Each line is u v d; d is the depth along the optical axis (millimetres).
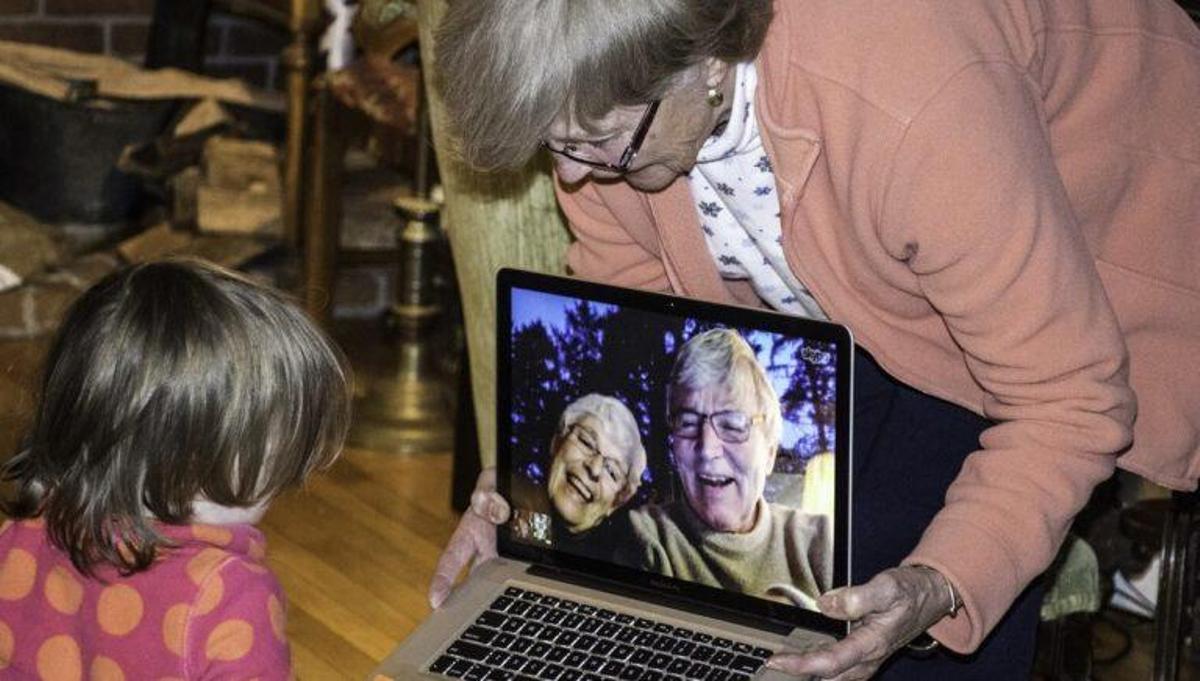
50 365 1507
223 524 1519
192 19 4156
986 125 1441
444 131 1710
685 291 1776
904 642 1521
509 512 1726
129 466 1456
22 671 1527
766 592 1630
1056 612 2225
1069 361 1472
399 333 3398
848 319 1636
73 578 1516
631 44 1430
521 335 1684
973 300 1479
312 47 3691
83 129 3971
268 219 3859
